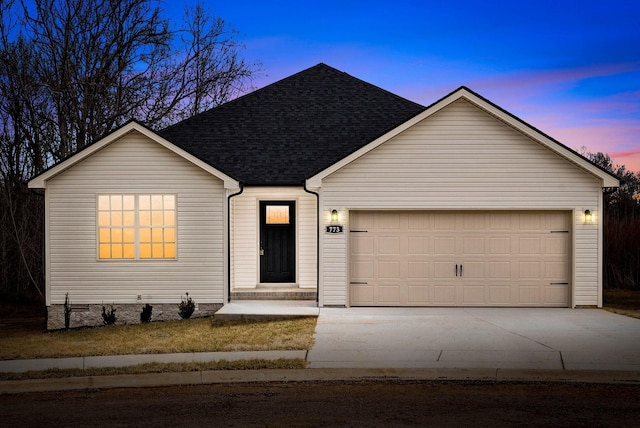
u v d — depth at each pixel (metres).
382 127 19.61
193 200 16.16
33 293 26.97
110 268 16.09
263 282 17.84
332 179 16.03
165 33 26.48
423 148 16.03
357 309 15.74
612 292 22.83
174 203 16.16
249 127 19.62
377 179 16.02
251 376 9.43
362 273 16.20
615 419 7.42
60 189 16.08
